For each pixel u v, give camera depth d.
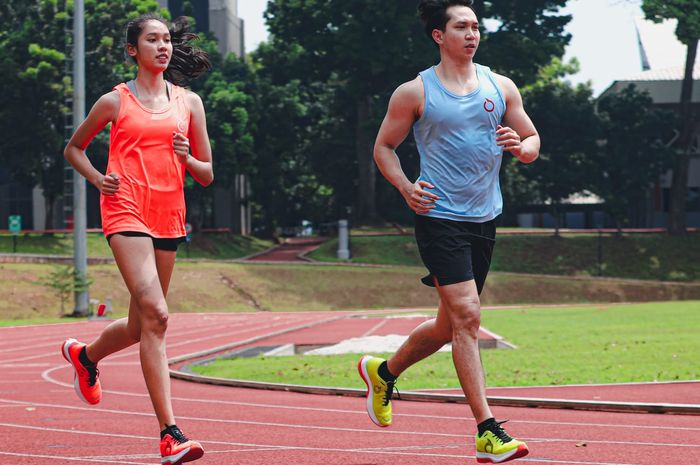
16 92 59.97
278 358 17.20
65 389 12.38
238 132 69.00
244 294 49.69
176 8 82.31
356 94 67.62
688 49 66.94
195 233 69.25
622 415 8.69
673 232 67.38
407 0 65.00
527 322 26.92
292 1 67.12
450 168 5.36
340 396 11.05
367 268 56.59
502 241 64.94
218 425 7.97
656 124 67.00
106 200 5.36
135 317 5.52
